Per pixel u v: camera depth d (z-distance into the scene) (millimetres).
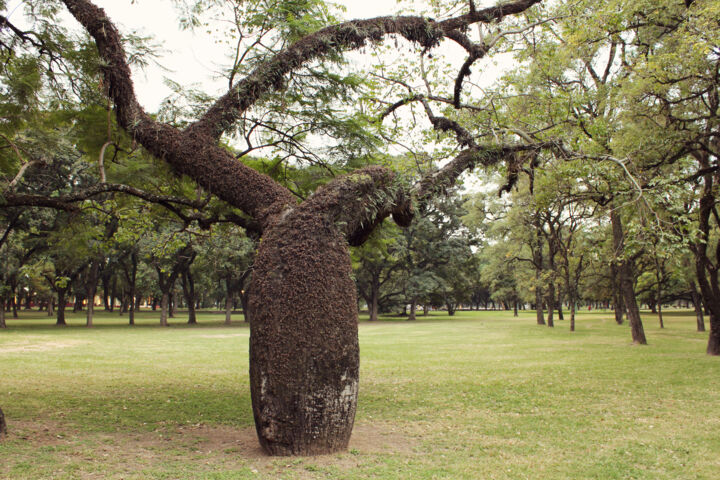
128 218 10680
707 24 10266
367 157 9430
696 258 16094
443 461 5629
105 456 5746
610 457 5820
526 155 8391
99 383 11125
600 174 8445
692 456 5840
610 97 14609
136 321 43406
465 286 50281
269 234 5898
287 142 8914
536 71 12891
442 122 8109
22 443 6215
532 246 32219
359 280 47969
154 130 6691
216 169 6527
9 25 7930
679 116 12961
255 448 6133
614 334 26953
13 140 8422
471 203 34000
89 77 8031
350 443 6277
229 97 6875
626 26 13094
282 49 7723
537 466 5465
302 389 5488
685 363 14359
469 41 7660
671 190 7551
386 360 15789
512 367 13977
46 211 23359
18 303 71188
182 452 5953
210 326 37062
